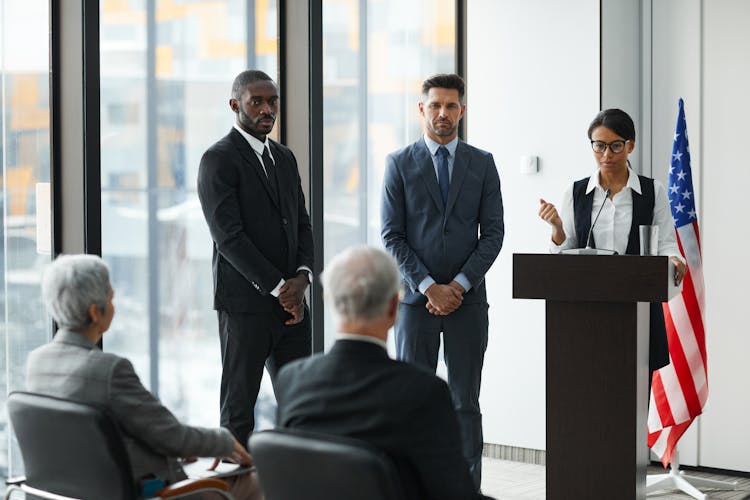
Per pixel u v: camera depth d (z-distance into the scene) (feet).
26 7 12.26
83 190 12.87
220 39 14.97
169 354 14.38
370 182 17.60
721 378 18.08
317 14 16.20
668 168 18.54
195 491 8.56
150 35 13.88
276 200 13.17
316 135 16.34
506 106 19.24
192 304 14.69
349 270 7.78
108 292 8.96
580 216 14.38
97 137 13.00
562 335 11.63
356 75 17.20
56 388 8.72
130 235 13.69
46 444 8.52
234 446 9.41
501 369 19.42
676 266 12.34
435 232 14.47
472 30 19.56
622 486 11.41
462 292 14.23
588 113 18.34
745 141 17.71
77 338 8.86
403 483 7.31
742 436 17.95
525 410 19.17
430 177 14.56
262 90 13.07
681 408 16.48
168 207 14.24
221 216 12.66
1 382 12.15
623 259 11.10
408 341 14.47
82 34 12.78
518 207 19.15
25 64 12.27
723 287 17.98
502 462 19.22
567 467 11.64
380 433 7.41
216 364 15.10
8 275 12.15
